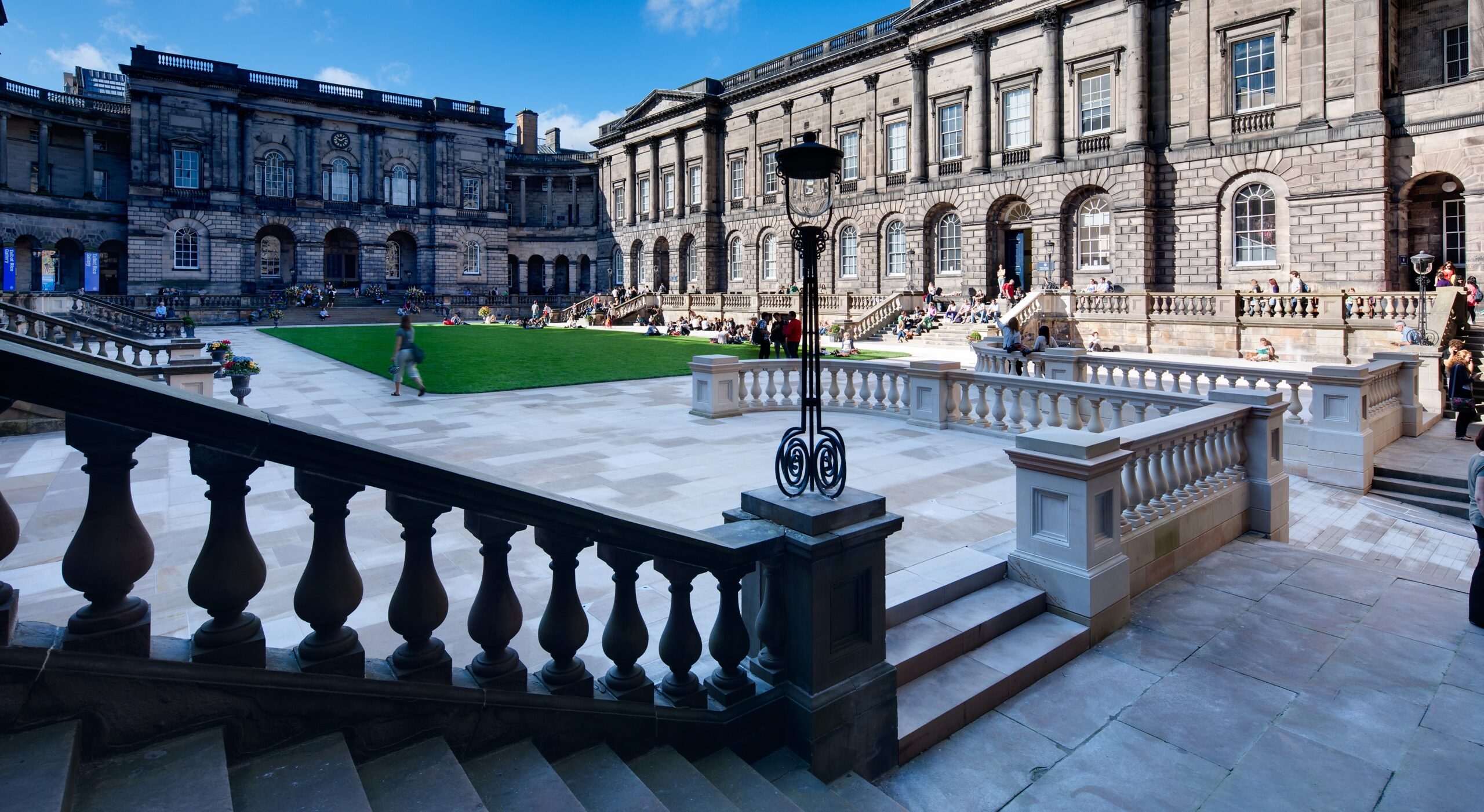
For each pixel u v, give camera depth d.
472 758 3.29
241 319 56.53
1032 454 6.71
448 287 71.25
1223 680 5.90
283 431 2.63
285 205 64.31
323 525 2.85
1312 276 31.27
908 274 45.25
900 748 4.91
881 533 4.54
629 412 16.52
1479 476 6.71
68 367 2.28
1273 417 9.58
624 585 3.82
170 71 59.12
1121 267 35.84
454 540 7.48
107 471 2.46
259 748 2.74
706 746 4.15
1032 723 5.39
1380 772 4.79
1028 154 39.41
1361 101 29.92
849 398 16.92
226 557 2.64
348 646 2.95
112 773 2.40
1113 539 6.77
